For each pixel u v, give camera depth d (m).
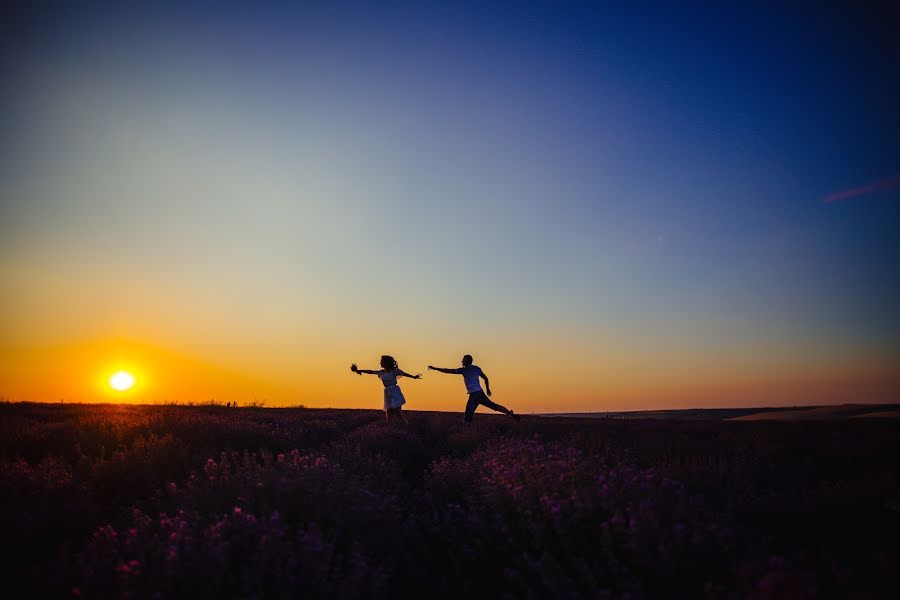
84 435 9.49
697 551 3.69
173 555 3.49
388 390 14.21
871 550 4.04
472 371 14.02
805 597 2.89
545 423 14.03
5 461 7.08
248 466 6.09
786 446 9.13
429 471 8.31
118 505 6.51
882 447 8.83
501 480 5.26
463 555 4.59
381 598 3.78
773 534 4.61
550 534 4.41
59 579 3.72
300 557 3.67
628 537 3.84
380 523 4.91
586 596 3.53
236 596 3.29
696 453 8.42
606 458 7.52
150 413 13.53
